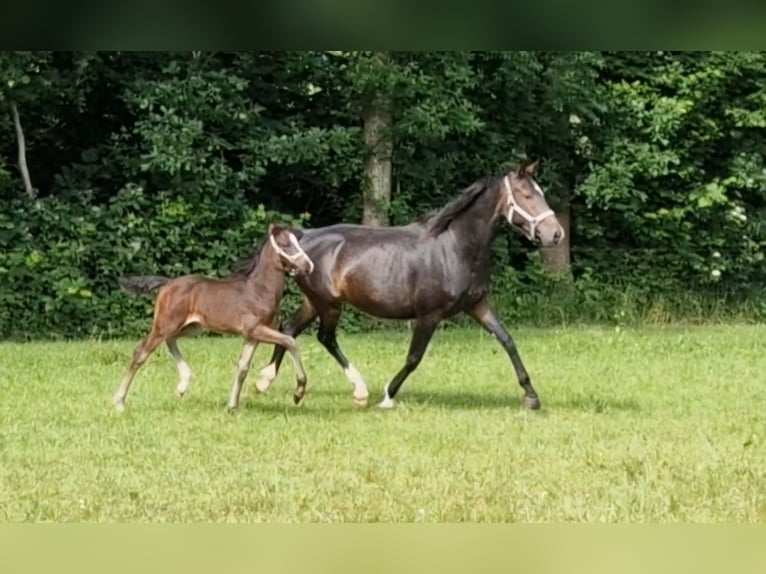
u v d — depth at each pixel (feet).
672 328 66.33
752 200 73.20
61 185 63.77
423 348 37.58
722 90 70.54
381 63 62.18
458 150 68.59
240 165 66.23
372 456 30.73
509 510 25.30
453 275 37.09
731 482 27.84
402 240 37.58
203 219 62.49
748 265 71.92
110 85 65.57
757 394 42.19
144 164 61.36
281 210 68.74
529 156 70.18
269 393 41.11
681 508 25.50
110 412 36.81
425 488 27.32
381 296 37.22
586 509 25.38
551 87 66.33
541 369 48.39
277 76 66.23
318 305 38.09
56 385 42.78
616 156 68.95
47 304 59.57
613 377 46.19
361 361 50.08
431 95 63.52
